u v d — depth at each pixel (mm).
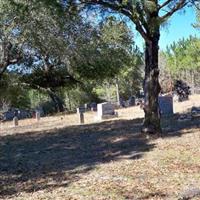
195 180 10477
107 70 41750
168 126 19812
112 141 17531
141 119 23953
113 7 16938
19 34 27891
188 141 15703
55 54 32219
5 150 17703
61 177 12109
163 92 53000
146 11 16000
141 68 75625
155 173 11539
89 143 17703
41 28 27156
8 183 11844
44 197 9938
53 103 58844
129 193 9680
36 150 17250
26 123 33188
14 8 19688
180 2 16484
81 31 30625
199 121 20453
